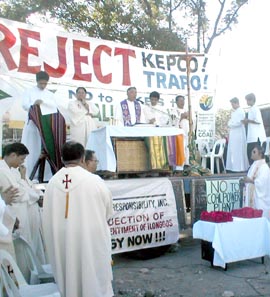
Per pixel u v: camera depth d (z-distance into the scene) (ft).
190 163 27.89
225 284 17.66
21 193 16.37
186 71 34.53
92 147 22.54
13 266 12.48
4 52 26.45
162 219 22.91
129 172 22.22
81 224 12.83
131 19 51.39
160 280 18.53
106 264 13.04
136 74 32.45
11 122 26.94
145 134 22.39
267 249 20.71
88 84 30.09
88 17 51.65
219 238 19.49
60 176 13.35
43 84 24.13
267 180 24.64
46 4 48.85
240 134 32.30
